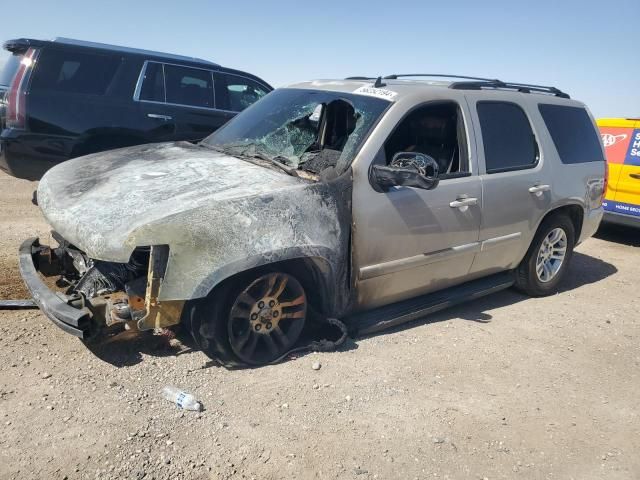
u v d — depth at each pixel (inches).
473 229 174.1
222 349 133.5
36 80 253.4
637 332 192.9
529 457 120.0
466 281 189.9
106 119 270.4
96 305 125.3
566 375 157.5
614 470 119.1
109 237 117.6
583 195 215.0
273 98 192.5
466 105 175.0
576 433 130.5
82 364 134.6
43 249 160.6
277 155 164.4
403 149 169.5
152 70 285.3
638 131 309.1
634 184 306.8
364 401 132.5
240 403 126.0
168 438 112.3
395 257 156.6
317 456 112.3
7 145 253.0
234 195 130.7
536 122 198.2
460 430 126.4
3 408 116.4
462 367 154.6
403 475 110.1
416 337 169.9
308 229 136.1
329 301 148.9
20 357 135.5
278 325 143.1
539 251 207.8
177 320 125.5
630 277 259.0
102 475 101.0
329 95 174.6
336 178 144.0
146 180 142.5
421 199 157.3
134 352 141.6
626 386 155.1
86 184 146.1
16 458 102.9
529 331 184.5
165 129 289.7
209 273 122.3
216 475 104.3
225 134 186.4
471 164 173.0
